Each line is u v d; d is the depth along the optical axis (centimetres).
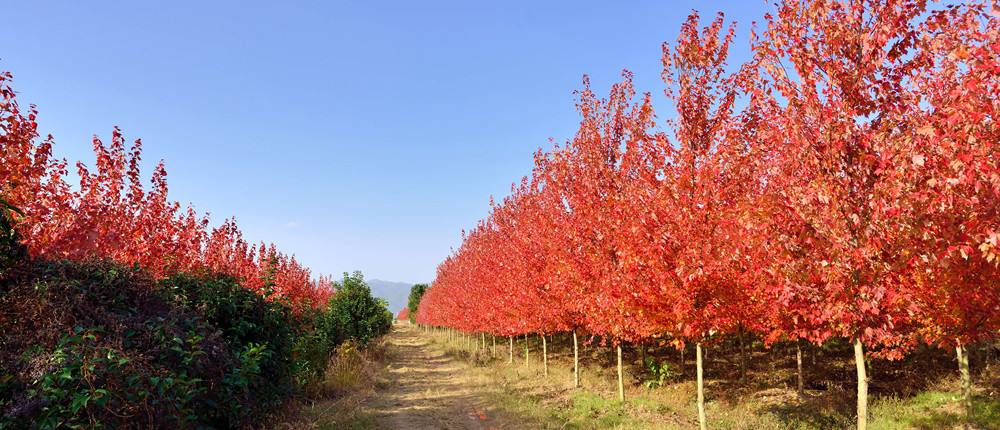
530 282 1581
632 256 809
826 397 1148
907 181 477
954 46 469
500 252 2075
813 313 580
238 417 717
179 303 694
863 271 525
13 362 437
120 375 462
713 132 804
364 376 1581
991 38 424
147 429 479
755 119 699
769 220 571
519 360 2406
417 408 1194
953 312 660
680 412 1102
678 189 795
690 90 820
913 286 629
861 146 538
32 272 534
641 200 848
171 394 505
